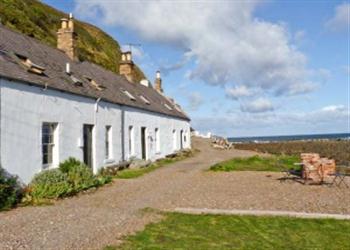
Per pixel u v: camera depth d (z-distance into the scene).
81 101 17.64
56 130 15.61
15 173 12.81
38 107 14.26
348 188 14.73
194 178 18.14
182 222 9.41
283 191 14.05
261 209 10.85
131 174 19.56
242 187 15.13
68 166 15.07
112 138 21.20
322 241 8.04
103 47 59.97
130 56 32.69
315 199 12.38
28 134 13.60
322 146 52.53
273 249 7.50
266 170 21.72
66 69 18.78
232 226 9.07
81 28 57.59
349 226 9.09
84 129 18.25
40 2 56.16
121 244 7.62
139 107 25.34
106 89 22.14
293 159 27.56
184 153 34.09
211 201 12.09
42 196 12.28
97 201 12.14
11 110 12.76
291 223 9.32
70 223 9.11
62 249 7.22
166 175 19.44
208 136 64.06
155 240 7.93
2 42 15.55
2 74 12.25
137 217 9.86
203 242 7.84
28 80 13.57
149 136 27.67
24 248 7.22
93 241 7.76
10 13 33.56
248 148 53.75
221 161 28.09
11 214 10.13
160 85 42.69
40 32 37.56
